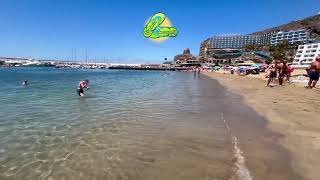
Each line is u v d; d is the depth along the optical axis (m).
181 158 7.40
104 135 9.78
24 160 7.50
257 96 18.58
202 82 40.69
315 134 8.80
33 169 6.93
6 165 7.18
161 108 15.09
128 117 12.73
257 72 57.41
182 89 27.38
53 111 14.47
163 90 26.45
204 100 18.02
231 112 13.33
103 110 14.66
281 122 10.58
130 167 6.94
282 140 8.41
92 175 6.55
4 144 8.85
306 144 7.93
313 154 7.18
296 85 24.27
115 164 7.16
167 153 7.82
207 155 7.54
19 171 6.82
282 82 25.23
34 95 22.09
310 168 6.37
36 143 8.95
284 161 6.83
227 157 7.32
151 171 6.67
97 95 22.02
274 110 12.98
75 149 8.34
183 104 16.41
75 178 6.42
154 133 9.88
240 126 10.44
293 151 7.45
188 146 8.34
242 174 6.22
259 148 7.86
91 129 10.63
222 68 108.19
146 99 19.12
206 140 8.86
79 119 12.43
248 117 11.98
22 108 15.46
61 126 11.16
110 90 26.77
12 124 11.52
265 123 10.66
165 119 12.15
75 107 15.71
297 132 9.13
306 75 30.56
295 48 135.50
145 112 13.92
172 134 9.68
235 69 74.25
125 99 19.19
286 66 25.05
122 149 8.27
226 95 20.70
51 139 9.38
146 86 32.66
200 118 12.16
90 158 7.60
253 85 28.75
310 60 51.69
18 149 8.38
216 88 27.72
